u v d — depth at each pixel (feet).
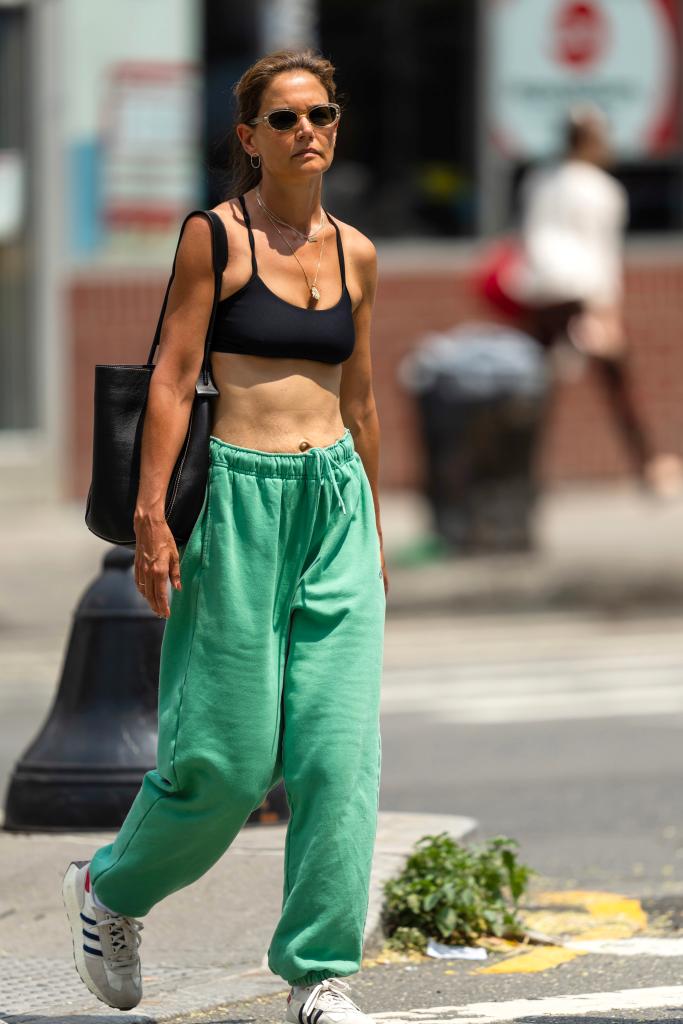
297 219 33.73
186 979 39.65
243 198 33.65
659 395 142.61
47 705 81.30
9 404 131.13
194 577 32.96
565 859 53.42
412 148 138.62
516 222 139.74
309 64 33.60
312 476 33.04
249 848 48.06
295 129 33.06
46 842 49.52
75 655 51.70
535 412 112.47
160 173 132.16
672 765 67.21
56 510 131.95
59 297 130.82
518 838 56.24
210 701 32.65
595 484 141.28
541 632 98.63
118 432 33.01
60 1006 37.63
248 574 32.81
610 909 47.11
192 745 32.65
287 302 33.19
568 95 140.56
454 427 112.16
